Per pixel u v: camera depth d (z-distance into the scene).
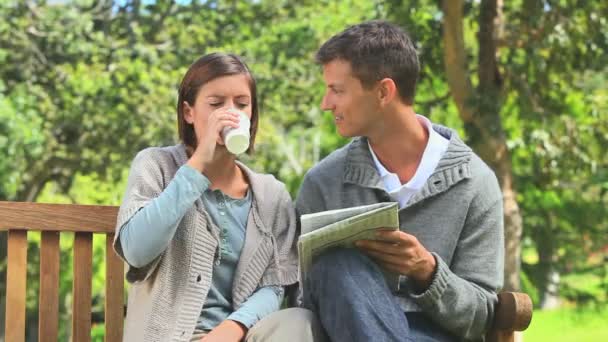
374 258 2.66
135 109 12.12
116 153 12.59
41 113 12.15
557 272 10.26
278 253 2.91
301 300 2.87
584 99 9.81
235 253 2.84
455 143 2.96
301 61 12.75
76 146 12.81
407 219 2.91
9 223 2.93
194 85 2.84
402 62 2.92
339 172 3.02
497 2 8.73
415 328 2.79
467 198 2.91
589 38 8.70
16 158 11.14
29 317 15.15
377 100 2.91
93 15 13.32
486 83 8.81
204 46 13.00
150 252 2.60
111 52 12.40
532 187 10.08
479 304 2.75
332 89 2.94
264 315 2.75
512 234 8.70
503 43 8.76
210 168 2.78
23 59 12.20
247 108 2.84
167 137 12.12
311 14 13.26
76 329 2.99
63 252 14.44
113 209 3.05
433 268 2.70
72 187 14.41
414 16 8.66
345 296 2.44
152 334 2.67
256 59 12.76
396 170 2.99
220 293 2.82
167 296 2.70
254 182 2.95
